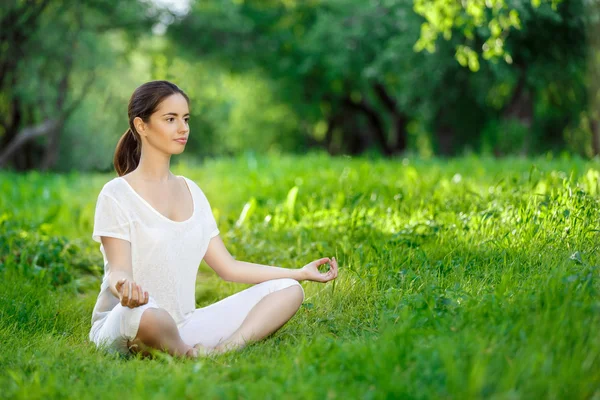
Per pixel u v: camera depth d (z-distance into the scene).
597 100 10.66
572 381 3.17
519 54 17.52
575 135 21.81
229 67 34.81
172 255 4.76
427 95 24.44
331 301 5.41
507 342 3.70
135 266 4.74
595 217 5.70
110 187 4.74
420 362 3.42
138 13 31.19
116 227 4.68
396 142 35.28
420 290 5.09
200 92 36.88
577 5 14.15
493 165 13.05
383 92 34.16
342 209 8.47
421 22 22.88
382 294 5.24
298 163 16.36
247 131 43.38
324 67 34.53
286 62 34.97
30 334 5.14
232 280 5.05
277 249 7.43
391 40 25.20
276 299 4.82
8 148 28.42
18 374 3.91
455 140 26.81
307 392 3.21
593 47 10.49
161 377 3.80
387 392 3.16
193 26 33.19
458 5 12.30
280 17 35.47
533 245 5.52
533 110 22.52
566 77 18.30
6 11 25.14
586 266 4.56
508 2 12.48
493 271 5.22
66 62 28.03
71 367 4.13
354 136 41.00
